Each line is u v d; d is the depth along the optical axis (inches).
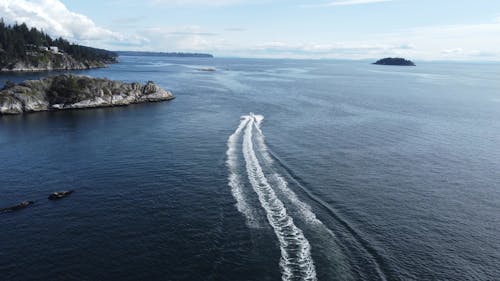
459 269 1156.5
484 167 2055.9
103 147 2317.9
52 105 3727.9
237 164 2015.3
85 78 4028.1
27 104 3555.6
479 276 1127.6
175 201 1558.8
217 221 1395.2
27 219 1395.2
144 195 1614.2
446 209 1542.8
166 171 1898.4
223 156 2151.8
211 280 1069.1
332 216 1449.3
